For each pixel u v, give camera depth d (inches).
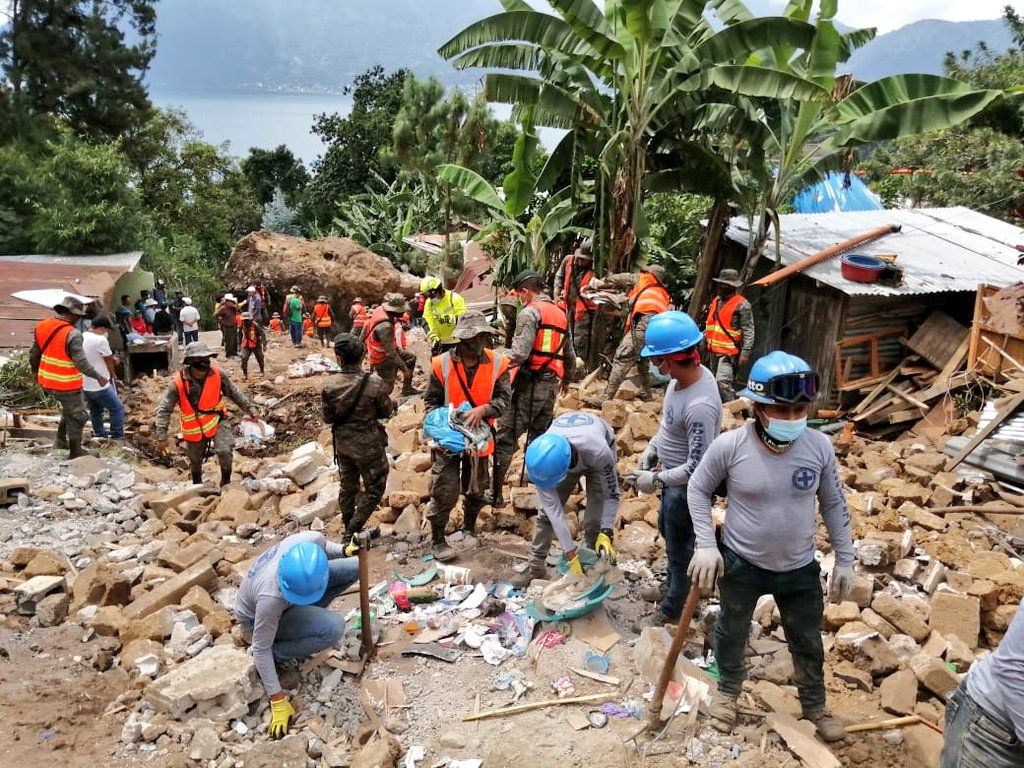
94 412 388.2
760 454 143.2
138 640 192.2
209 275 1240.2
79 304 331.3
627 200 432.8
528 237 507.8
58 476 316.2
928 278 430.3
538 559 211.5
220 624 197.3
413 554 240.2
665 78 409.7
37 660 190.4
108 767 154.0
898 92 396.8
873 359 438.3
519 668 181.8
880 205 730.2
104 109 1237.1
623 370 361.1
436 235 1277.1
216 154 1557.6
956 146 814.5
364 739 161.5
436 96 872.9
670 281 565.9
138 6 1253.7
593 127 455.2
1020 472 296.7
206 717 166.2
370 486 238.5
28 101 1120.8
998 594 204.8
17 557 240.2
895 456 325.7
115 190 1007.6
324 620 178.4
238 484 314.5
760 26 380.5
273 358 752.3
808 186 460.8
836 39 375.2
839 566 147.3
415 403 412.8
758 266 488.1
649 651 175.6
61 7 1171.9
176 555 233.6
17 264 781.9
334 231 1513.3
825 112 427.2
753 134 446.0
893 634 195.2
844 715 169.9
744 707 166.7
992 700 114.6
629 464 293.1
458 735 160.2
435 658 186.4
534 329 245.1
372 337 395.9
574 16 386.6
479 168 893.2
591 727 161.8
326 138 1770.4
